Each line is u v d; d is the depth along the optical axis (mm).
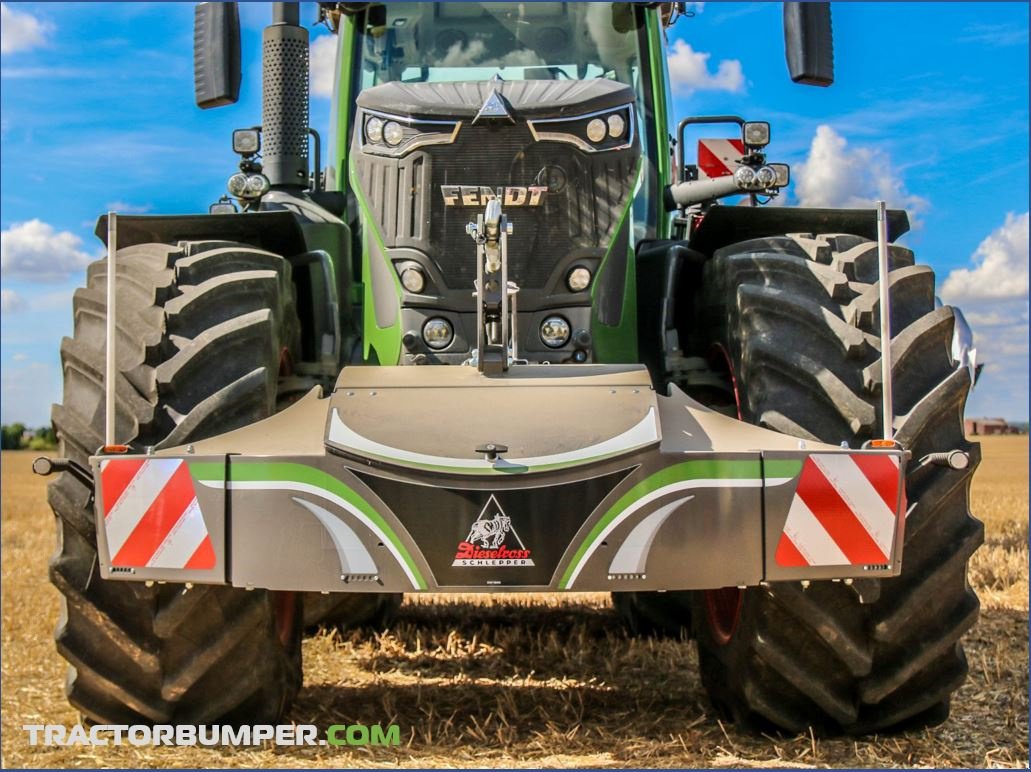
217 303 3543
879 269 3436
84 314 3656
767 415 3350
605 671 4582
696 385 3879
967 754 3447
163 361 3369
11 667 5047
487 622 5668
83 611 3322
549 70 4707
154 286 3527
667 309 4035
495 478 2953
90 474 3248
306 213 4363
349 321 4309
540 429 3037
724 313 3816
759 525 2998
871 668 3422
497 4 4746
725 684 3715
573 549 2961
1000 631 5141
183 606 3234
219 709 3504
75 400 3424
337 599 5293
